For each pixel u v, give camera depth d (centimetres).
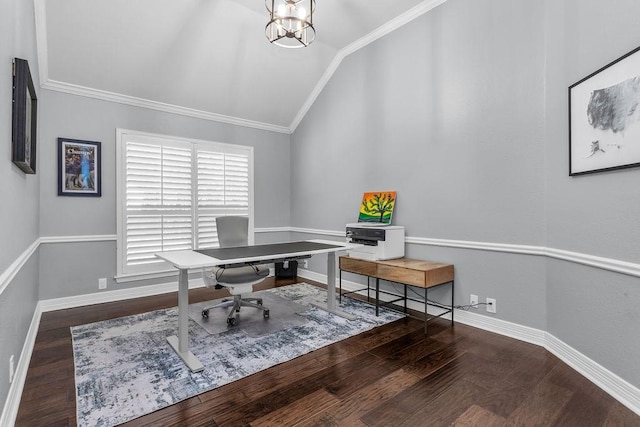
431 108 321
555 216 232
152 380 202
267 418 167
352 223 402
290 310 339
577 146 210
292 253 275
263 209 502
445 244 310
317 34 381
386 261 322
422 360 228
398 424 161
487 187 279
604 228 189
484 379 202
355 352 242
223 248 307
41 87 330
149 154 397
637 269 165
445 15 308
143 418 167
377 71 376
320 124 464
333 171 444
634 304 169
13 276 169
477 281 288
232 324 298
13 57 177
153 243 399
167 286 411
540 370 212
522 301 258
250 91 438
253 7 336
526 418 165
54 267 341
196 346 252
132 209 385
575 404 176
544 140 243
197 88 404
